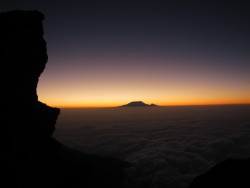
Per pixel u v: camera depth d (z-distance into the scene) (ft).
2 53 56.95
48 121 73.00
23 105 62.75
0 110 52.39
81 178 74.02
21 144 54.65
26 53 66.08
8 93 57.67
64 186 63.00
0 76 55.62
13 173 42.52
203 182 57.06
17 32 62.54
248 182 45.96
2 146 47.73
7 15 61.46
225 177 53.16
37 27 72.18
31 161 55.77
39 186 50.08
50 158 68.18
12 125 54.03
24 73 66.23
